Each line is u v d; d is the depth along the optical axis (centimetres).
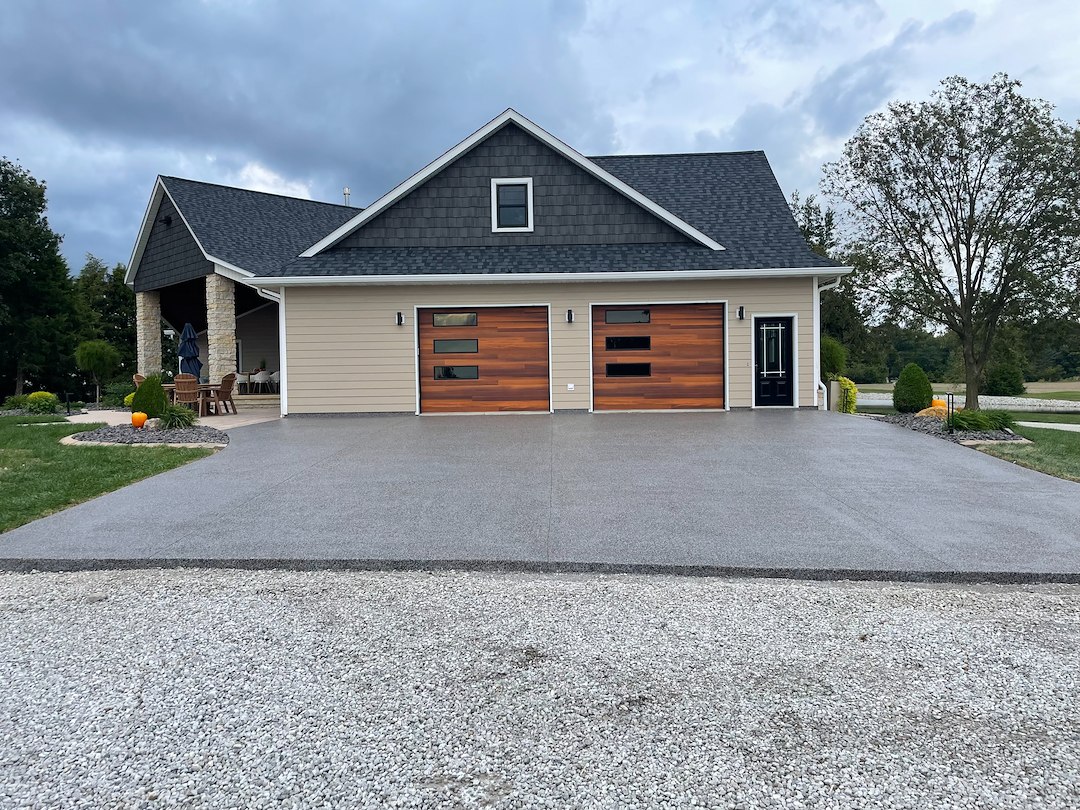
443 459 820
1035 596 402
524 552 469
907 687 293
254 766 237
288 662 318
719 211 1509
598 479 702
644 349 1347
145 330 1909
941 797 220
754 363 1343
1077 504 595
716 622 364
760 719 267
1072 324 2150
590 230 1419
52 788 225
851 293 2564
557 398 1350
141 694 288
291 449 902
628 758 241
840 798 220
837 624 362
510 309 1345
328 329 1341
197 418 1238
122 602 396
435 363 1352
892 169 2383
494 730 260
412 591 412
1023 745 249
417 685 295
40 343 2655
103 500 620
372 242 1412
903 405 1294
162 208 1802
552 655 325
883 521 543
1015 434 986
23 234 2600
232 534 513
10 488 662
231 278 1557
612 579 434
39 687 294
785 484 674
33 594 409
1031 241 2145
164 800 219
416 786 226
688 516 559
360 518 557
